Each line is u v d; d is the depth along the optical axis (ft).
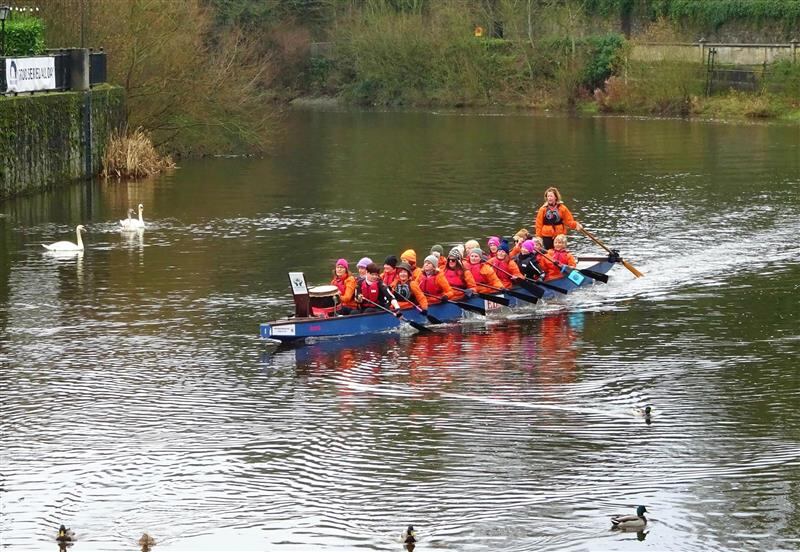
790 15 255.09
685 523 50.39
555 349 74.43
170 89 171.32
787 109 237.25
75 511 51.80
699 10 270.87
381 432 60.34
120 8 165.68
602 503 52.26
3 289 89.51
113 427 61.00
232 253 102.94
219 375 69.31
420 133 216.95
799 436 59.21
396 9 310.45
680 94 253.85
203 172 159.53
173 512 51.72
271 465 56.34
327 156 178.91
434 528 50.19
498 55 289.53
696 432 59.93
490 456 57.21
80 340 76.13
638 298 87.45
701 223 116.57
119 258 100.78
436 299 81.05
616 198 132.98
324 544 48.98
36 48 142.92
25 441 59.11
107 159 154.10
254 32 284.82
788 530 49.70
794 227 113.91
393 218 120.26
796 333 77.15
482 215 121.70
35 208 126.21
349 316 77.15
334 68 308.19
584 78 275.59
